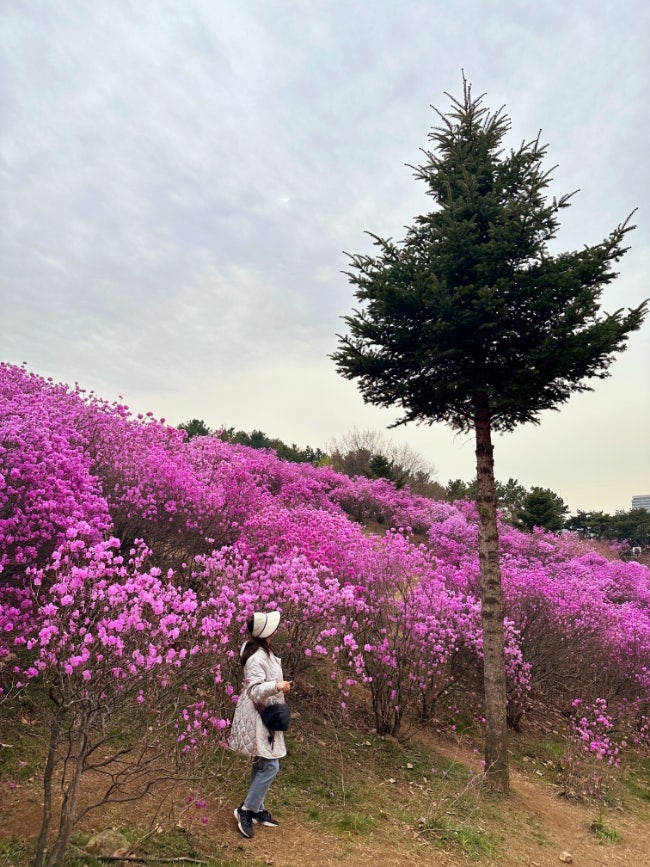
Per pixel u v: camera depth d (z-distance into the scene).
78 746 3.11
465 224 6.68
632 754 9.23
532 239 7.12
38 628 4.88
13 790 3.81
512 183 7.45
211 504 8.50
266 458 18.91
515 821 5.59
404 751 6.63
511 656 8.86
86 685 3.10
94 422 8.23
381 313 7.20
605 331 6.30
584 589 12.00
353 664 6.84
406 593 7.82
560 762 7.89
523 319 7.07
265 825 4.19
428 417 8.01
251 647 4.23
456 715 8.43
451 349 6.84
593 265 6.45
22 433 5.80
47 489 5.45
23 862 3.01
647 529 41.16
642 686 9.71
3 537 5.01
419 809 5.21
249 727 4.04
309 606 6.35
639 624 10.30
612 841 5.71
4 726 4.55
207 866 3.38
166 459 8.55
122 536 7.53
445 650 7.72
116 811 3.80
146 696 3.99
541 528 23.53
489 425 7.48
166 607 3.97
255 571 6.80
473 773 6.50
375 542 8.71
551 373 6.68
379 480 25.86
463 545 18.42
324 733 6.38
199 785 4.43
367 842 4.25
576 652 10.16
